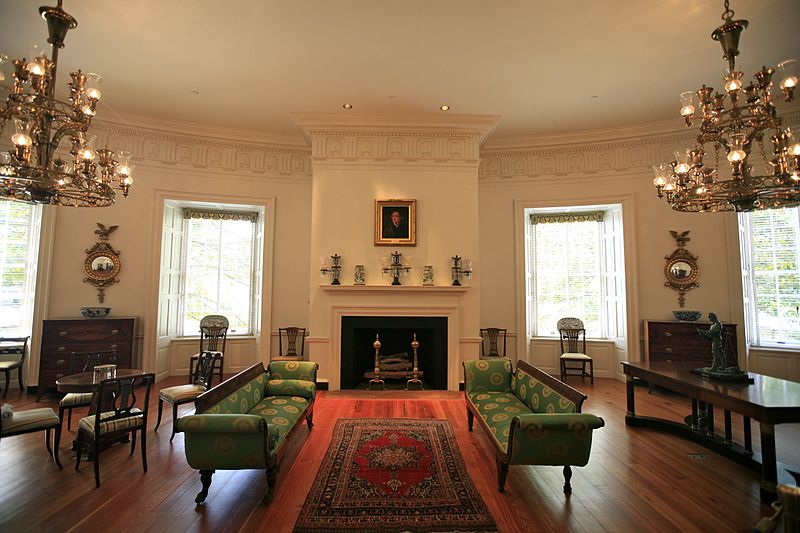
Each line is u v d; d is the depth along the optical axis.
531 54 4.09
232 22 3.62
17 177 2.45
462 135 5.66
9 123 5.00
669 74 4.46
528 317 6.53
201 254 6.52
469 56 4.13
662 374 3.67
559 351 6.56
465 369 4.07
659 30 3.71
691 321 5.41
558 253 6.70
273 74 4.49
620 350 6.16
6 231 5.17
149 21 3.60
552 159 6.27
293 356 5.80
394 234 5.55
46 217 5.25
